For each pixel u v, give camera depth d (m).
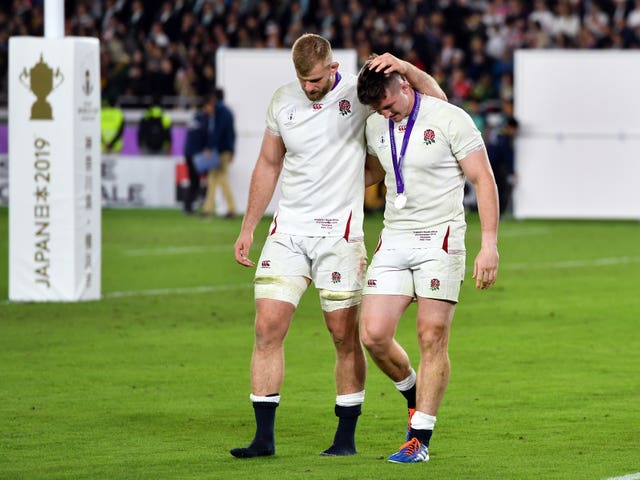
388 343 24.19
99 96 47.53
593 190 86.00
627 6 101.25
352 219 24.64
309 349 38.53
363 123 24.59
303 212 24.73
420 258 23.97
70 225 47.34
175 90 100.56
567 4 100.75
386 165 24.19
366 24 98.19
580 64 85.12
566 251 67.81
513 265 61.38
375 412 29.69
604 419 28.78
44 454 25.19
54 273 47.72
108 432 27.36
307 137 24.48
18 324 42.72
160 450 25.59
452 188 24.02
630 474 23.45
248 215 25.30
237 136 86.62
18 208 47.44
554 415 29.23
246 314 45.91
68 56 46.19
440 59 98.88
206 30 104.50
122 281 54.69
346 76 24.69
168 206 92.62
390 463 24.23
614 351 38.16
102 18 108.12
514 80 91.38
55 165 46.97
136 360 36.53
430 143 23.77
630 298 50.00
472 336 40.94
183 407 30.19
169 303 48.31
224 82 86.31
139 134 92.44
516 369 35.25
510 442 26.42
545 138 86.12
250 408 30.09
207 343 39.56
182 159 92.19
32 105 46.66
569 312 46.28
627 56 84.62
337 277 24.55
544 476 23.25
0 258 63.00
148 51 101.94
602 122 85.44
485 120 88.94
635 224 86.12
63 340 39.75
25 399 30.97
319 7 103.38
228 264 61.38
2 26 107.25
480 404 30.50
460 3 101.94
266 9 103.19
